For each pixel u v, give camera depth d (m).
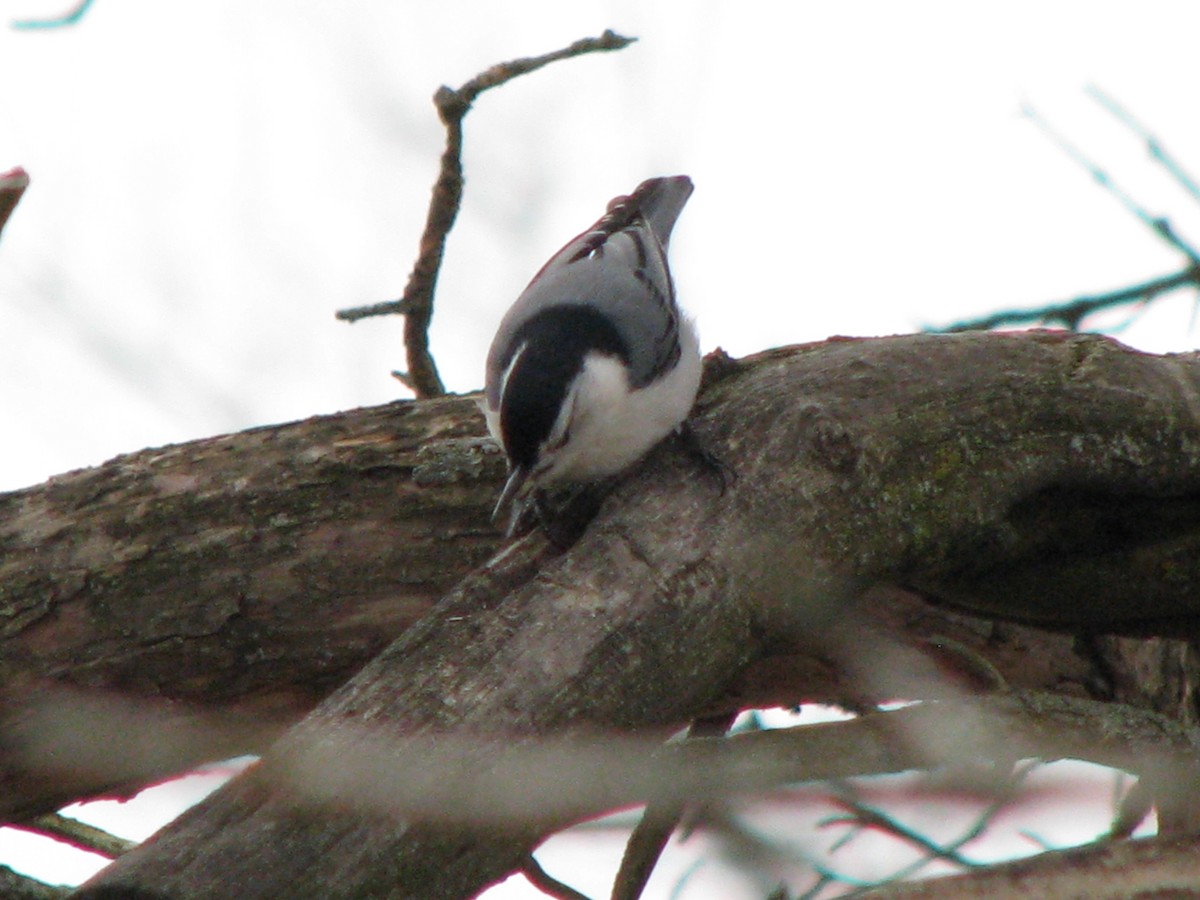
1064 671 7.32
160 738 6.77
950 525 6.19
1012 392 6.45
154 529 6.91
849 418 6.16
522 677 5.07
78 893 4.27
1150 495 6.57
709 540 5.67
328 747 4.68
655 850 6.61
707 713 7.09
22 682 6.63
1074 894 4.33
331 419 7.45
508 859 4.77
